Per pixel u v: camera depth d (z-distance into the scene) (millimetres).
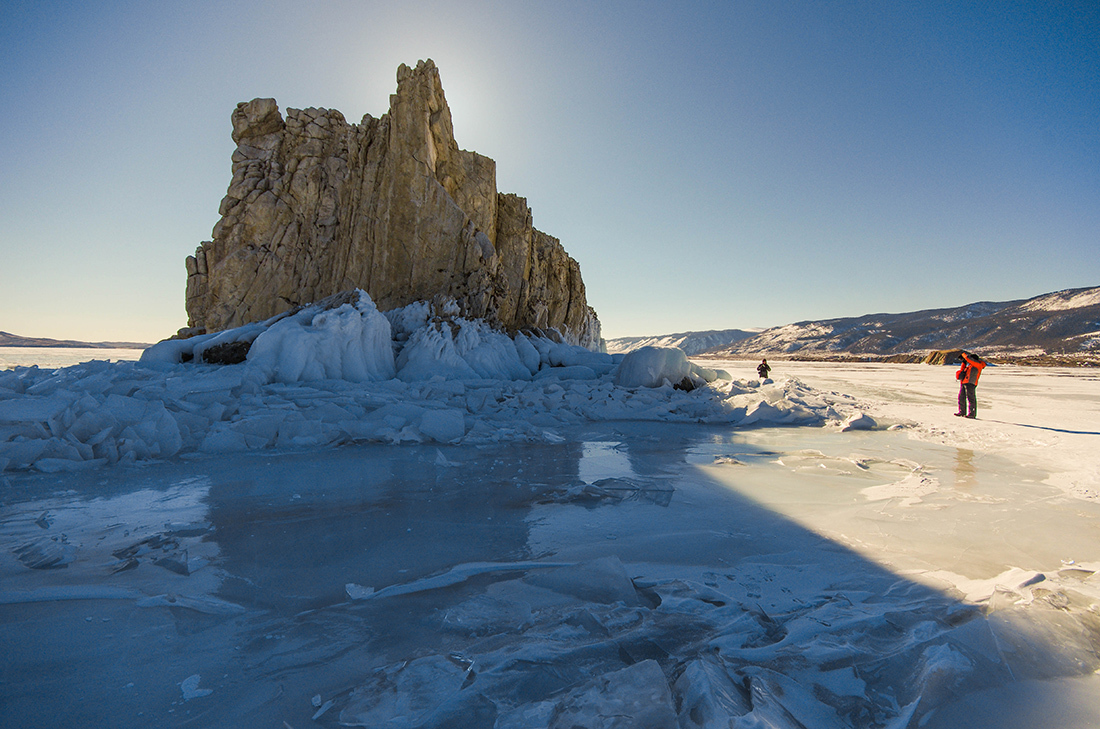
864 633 2006
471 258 17062
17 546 2910
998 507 3859
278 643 1945
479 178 19781
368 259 17125
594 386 11570
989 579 2547
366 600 2301
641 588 2453
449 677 1695
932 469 5168
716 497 4102
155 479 4516
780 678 1687
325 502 3875
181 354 10797
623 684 1591
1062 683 1730
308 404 7352
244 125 19469
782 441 6945
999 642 1941
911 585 2494
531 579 2531
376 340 11836
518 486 4387
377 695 1609
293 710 1560
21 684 1670
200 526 3299
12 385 7215
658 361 11883
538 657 1820
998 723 1524
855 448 6406
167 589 2387
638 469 5098
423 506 3793
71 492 4078
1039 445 6527
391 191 16797
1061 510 3789
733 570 2678
